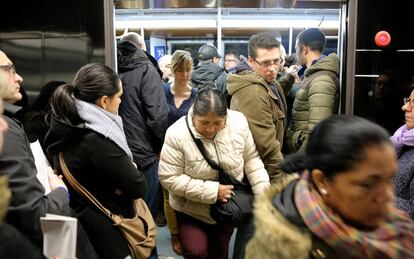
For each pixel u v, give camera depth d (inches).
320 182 33.2
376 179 29.8
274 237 32.9
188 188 70.8
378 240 32.2
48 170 60.7
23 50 89.8
